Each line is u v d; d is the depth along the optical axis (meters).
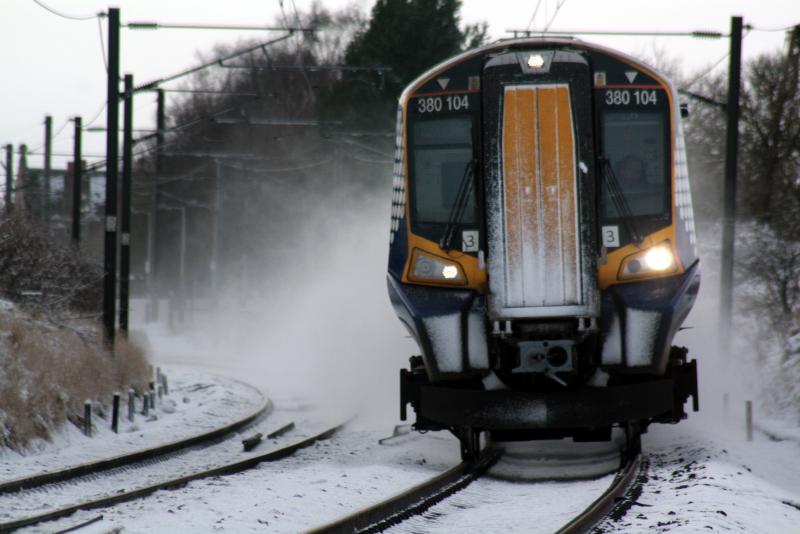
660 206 47.28
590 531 33.22
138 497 42.62
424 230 48.16
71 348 79.81
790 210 132.75
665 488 41.03
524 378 46.97
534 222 46.19
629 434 51.09
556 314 45.69
